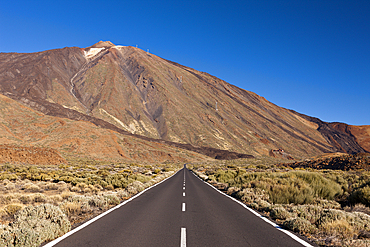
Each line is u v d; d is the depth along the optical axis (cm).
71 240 530
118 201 1091
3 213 780
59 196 1169
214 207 997
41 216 601
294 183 1322
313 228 620
